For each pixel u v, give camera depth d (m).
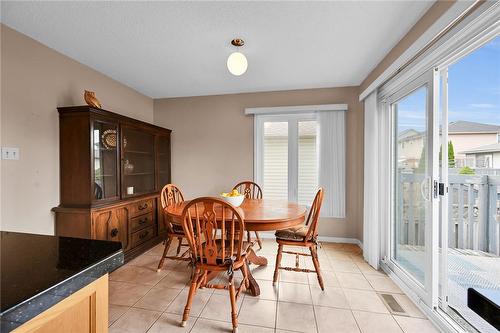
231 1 1.59
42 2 1.58
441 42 1.49
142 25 1.86
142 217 2.93
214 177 3.65
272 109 3.34
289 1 1.59
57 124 2.26
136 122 2.87
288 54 2.34
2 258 0.67
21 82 1.96
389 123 2.40
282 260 2.64
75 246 0.77
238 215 1.53
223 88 3.35
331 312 1.73
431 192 1.69
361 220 3.11
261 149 3.49
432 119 1.68
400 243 2.30
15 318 0.45
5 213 1.86
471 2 1.21
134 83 3.15
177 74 2.85
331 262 2.60
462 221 1.82
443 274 1.68
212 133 3.65
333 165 3.21
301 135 3.39
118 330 1.54
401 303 1.85
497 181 1.55
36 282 0.54
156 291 2.01
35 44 2.07
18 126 1.95
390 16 1.74
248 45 2.17
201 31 1.95
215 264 1.61
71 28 1.90
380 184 2.46
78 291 0.63
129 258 2.66
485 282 1.70
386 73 2.14
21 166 1.96
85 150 2.23
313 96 3.33
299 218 1.84
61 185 2.27
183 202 2.54
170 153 3.75
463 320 1.54
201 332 1.53
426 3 1.59
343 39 2.06
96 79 2.72
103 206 2.31
